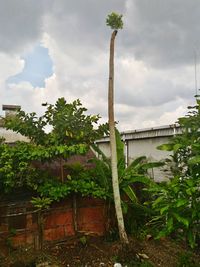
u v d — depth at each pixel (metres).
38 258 5.73
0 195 6.00
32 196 6.30
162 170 7.36
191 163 4.08
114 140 6.16
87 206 6.83
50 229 6.35
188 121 4.66
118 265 5.30
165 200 4.21
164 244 6.31
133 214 6.98
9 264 5.50
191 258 5.50
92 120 6.72
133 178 6.80
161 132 8.23
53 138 6.39
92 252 5.99
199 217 4.07
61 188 6.22
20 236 6.05
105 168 6.95
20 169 5.79
